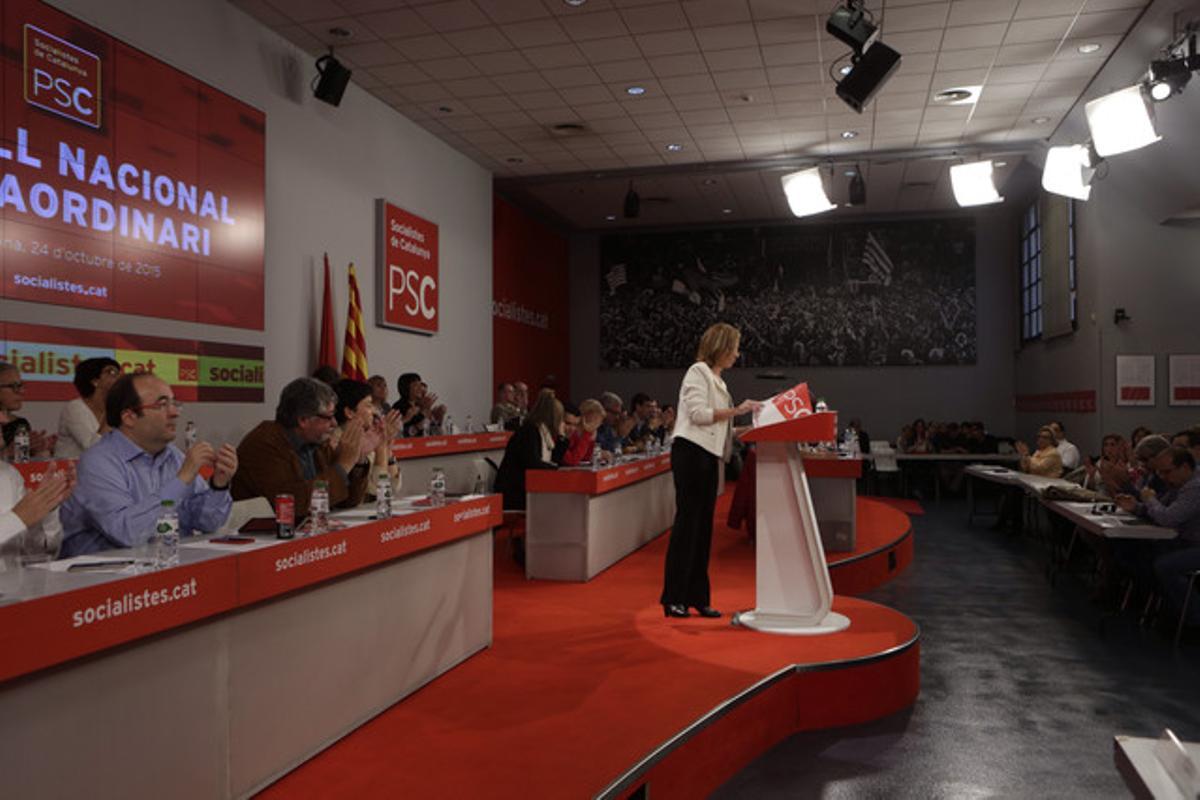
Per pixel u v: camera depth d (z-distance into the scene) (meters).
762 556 4.38
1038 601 6.08
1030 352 13.34
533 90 8.30
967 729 3.60
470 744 2.82
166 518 2.32
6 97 4.70
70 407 4.51
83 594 1.90
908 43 7.25
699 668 3.61
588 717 3.05
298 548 2.62
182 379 5.96
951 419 14.48
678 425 4.53
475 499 3.83
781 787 3.05
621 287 15.38
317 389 3.61
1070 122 9.23
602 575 5.80
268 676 2.53
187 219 5.99
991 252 14.41
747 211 13.92
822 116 9.14
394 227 8.68
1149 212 9.67
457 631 3.70
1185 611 4.92
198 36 6.14
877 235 14.62
